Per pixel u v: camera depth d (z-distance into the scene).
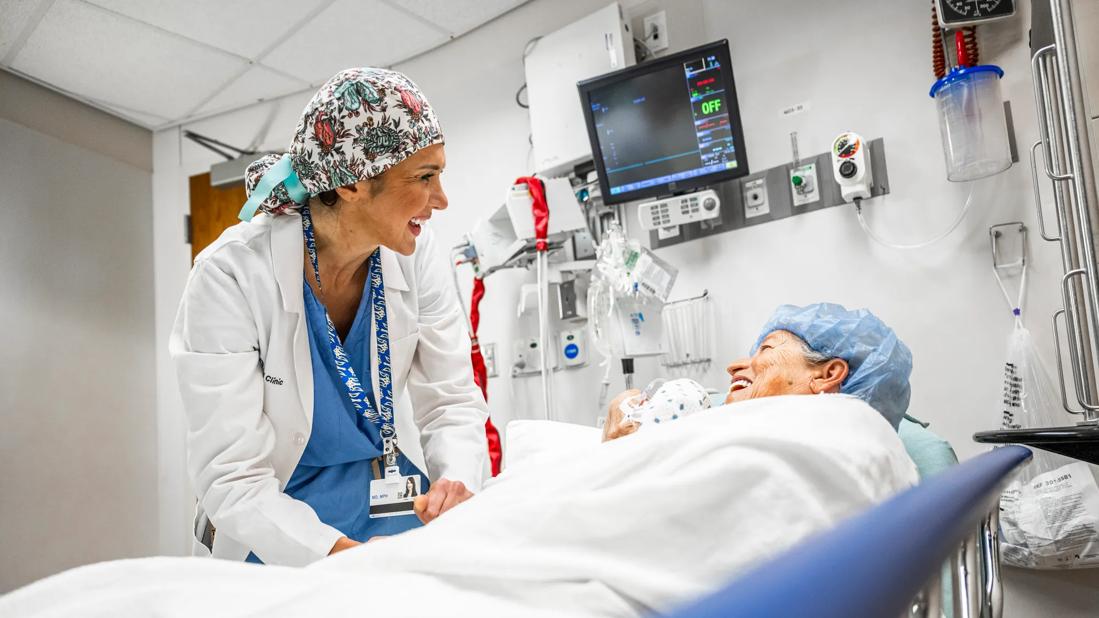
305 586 0.66
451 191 3.41
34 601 0.59
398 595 0.61
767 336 1.30
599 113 2.65
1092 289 1.35
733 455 0.76
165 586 0.62
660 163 2.58
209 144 3.96
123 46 3.26
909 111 2.25
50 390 3.48
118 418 3.73
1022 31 2.03
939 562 0.50
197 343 1.29
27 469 3.35
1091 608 1.81
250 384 1.31
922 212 2.21
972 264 2.11
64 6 2.96
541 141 2.96
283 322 1.35
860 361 1.23
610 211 2.88
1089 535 1.65
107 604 0.58
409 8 3.14
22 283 3.44
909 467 0.94
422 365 1.63
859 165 2.21
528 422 1.79
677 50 2.79
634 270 2.40
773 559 0.35
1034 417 1.89
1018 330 1.97
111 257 3.81
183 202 4.00
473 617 0.58
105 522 3.60
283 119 3.82
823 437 0.81
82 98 3.72
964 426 2.09
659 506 0.73
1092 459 1.13
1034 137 2.00
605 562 0.71
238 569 0.67
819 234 2.40
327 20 3.18
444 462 1.47
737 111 2.42
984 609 0.92
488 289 3.25
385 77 1.29
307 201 1.39
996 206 2.07
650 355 2.50
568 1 3.06
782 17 2.53
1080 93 1.37
